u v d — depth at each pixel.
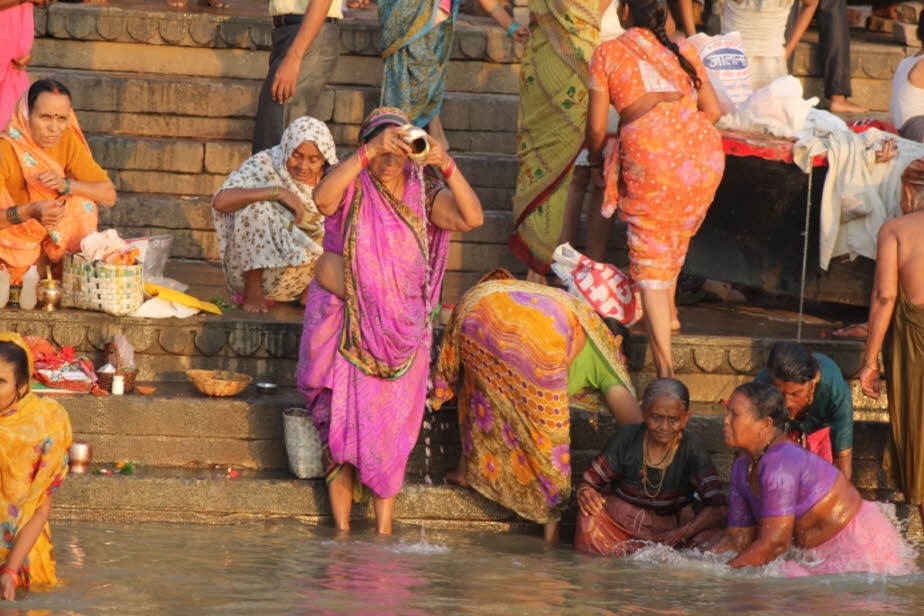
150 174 32.88
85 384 23.16
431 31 29.41
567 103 26.84
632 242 23.61
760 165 29.03
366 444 20.97
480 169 32.75
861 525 19.86
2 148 24.77
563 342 21.31
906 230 21.86
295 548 19.80
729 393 25.06
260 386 23.97
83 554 18.83
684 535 20.70
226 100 34.31
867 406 25.03
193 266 31.11
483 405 21.80
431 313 21.83
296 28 29.11
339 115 34.31
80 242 25.52
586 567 19.45
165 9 37.81
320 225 26.52
